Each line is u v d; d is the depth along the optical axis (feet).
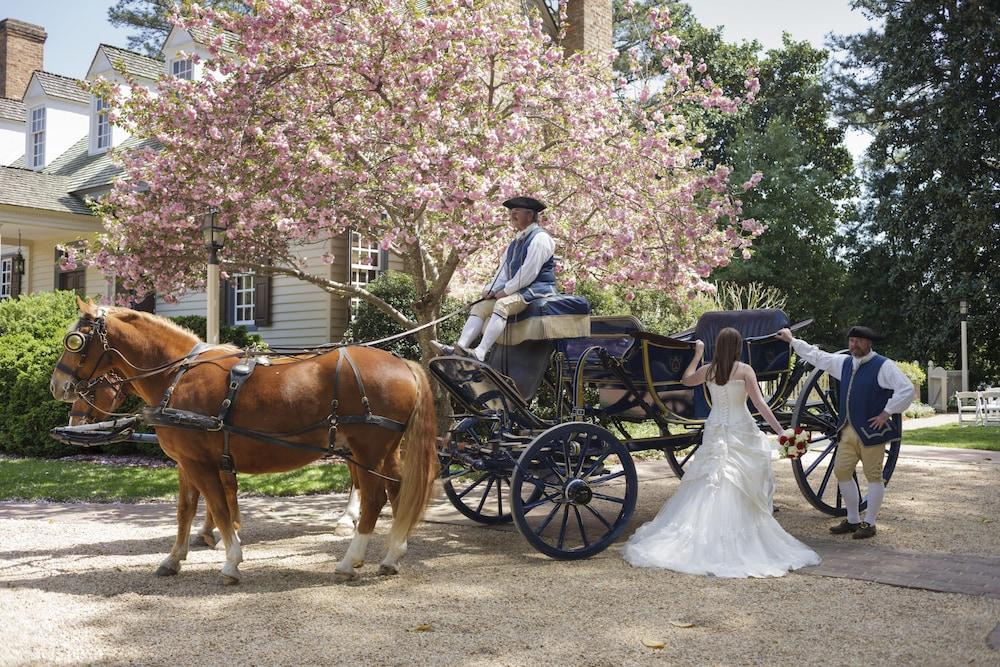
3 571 18.97
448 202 28.45
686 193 33.96
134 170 33.50
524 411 20.67
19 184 58.34
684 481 20.71
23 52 85.25
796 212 102.01
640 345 21.36
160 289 34.45
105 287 62.80
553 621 15.15
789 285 102.27
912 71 93.40
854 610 15.76
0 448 43.93
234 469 17.98
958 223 87.35
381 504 18.56
